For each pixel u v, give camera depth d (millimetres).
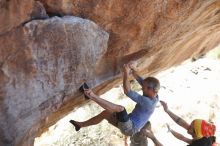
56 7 3438
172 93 13203
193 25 5469
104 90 6340
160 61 6582
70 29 3490
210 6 4977
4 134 3451
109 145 10711
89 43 3730
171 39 5434
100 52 3924
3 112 3365
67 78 3682
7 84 3283
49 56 3443
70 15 3588
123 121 4527
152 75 7625
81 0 3549
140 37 4422
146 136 6164
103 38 3898
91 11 3691
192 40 6652
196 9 4695
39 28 3273
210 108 12289
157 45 5168
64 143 10891
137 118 4652
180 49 6719
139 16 4090
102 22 3871
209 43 7945
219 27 6672
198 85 13664
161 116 11664
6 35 3111
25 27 3189
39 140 11117
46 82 3531
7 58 3195
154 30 4492
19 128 3541
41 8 3299
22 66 3309
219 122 11648
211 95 12945
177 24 4805
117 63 4727
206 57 15797
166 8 4258
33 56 3336
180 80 14047
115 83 6281
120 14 3920
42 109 3658
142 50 4938
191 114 11992
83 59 3719
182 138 6309
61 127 11570
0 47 3121
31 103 3512
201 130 5633
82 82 3846
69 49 3561
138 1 3914
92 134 11172
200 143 5562
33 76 3412
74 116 11844
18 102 3420
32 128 3766
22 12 3121
